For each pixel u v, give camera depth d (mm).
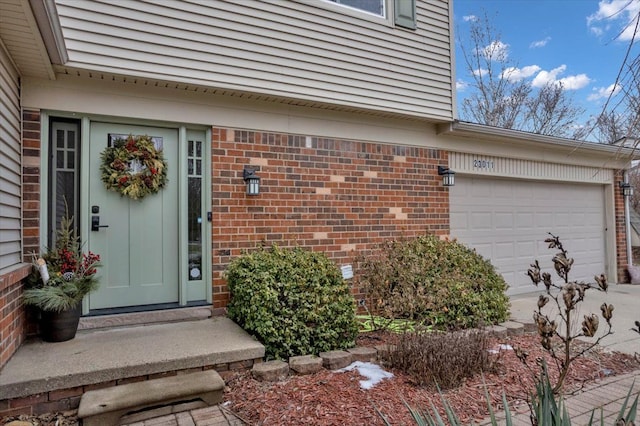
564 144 7344
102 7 3838
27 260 3719
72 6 3709
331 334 3844
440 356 3416
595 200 8758
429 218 6168
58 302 3379
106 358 3117
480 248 6953
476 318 4660
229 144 4660
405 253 5199
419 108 5770
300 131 5113
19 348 3324
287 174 4996
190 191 4559
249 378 3350
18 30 2922
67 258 3639
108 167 4176
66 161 4074
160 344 3484
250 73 4539
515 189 7477
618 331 5012
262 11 4629
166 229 4469
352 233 5430
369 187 5613
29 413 2727
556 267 2438
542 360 2465
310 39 4930
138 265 4340
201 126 4582
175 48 4160
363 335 4484
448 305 4641
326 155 5289
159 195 4445
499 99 16547
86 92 4023
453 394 3145
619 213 8820
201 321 4273
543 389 2096
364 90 5301
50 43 3146
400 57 5629
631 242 9539
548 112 15758
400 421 2703
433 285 4789
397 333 4195
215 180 4566
